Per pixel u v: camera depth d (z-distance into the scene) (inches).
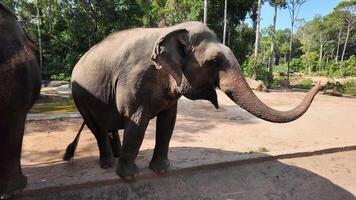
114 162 183.3
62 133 256.8
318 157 224.7
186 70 140.5
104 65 157.5
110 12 847.1
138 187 166.1
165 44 133.9
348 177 213.6
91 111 168.9
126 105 146.9
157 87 145.6
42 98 498.6
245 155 204.8
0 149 123.9
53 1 901.2
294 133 289.9
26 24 941.2
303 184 198.1
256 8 1051.9
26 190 144.6
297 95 599.5
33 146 223.5
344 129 313.1
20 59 118.1
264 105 131.0
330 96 609.9
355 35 2434.8
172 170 176.1
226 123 315.9
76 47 903.1
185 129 285.3
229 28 1021.2
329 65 2085.4
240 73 137.0
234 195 178.1
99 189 159.0
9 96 115.6
